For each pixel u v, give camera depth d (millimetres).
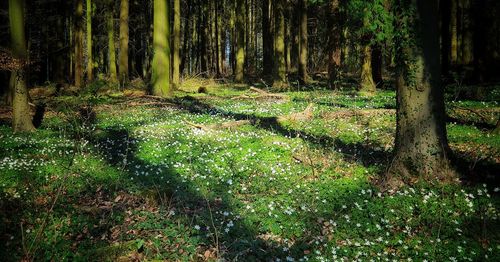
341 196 8578
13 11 15367
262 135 14367
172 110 20797
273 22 43094
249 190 9398
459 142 11938
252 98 24641
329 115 17078
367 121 15555
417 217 7570
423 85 8898
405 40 8703
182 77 36594
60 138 14492
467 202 7797
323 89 26938
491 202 7758
